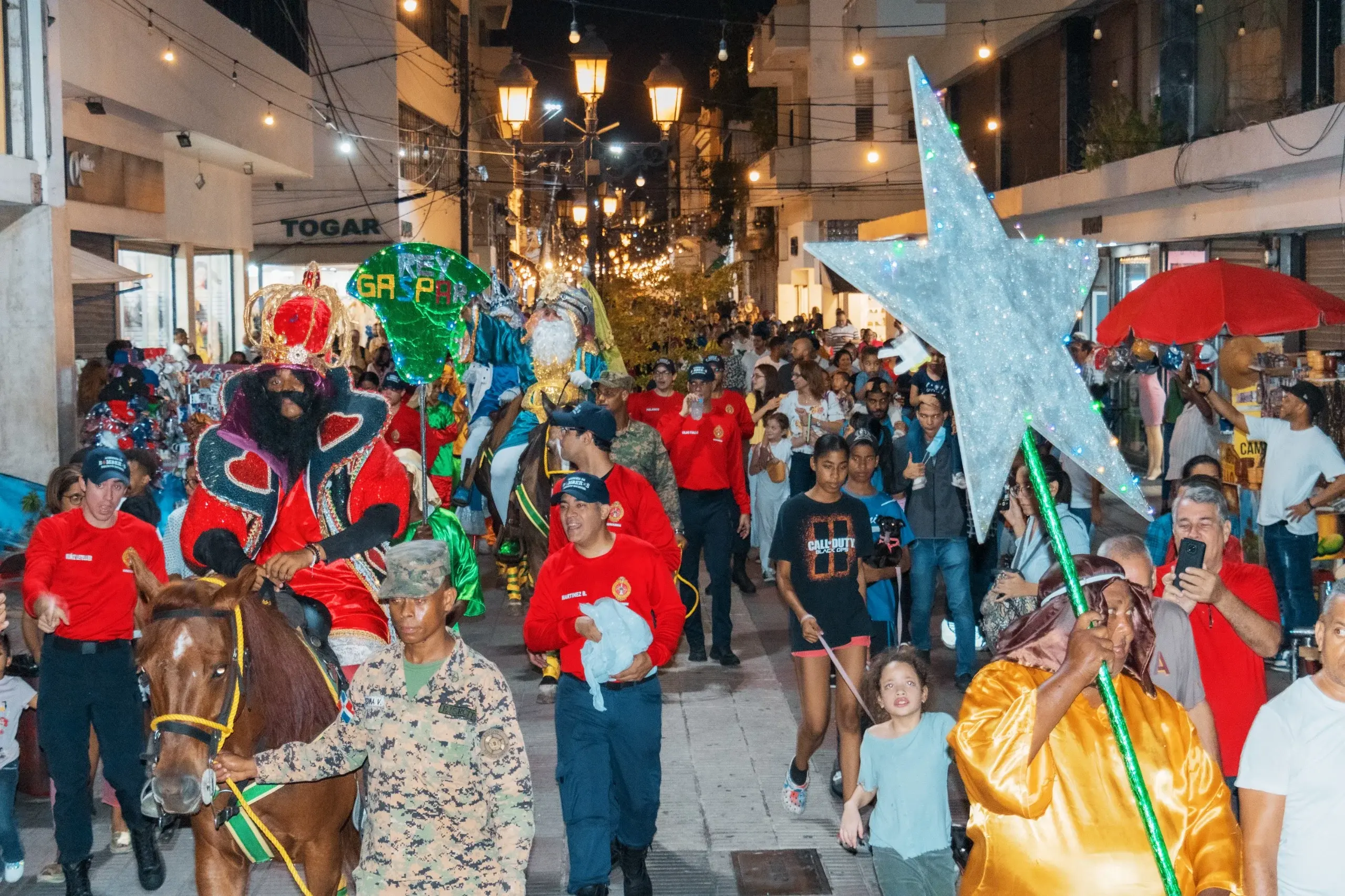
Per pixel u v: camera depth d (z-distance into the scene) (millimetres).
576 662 6309
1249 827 4008
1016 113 29062
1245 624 5234
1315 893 3939
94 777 7289
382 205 39250
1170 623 4957
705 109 69812
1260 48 19203
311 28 36406
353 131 39000
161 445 14781
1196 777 3955
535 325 11156
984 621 6297
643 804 6375
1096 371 18078
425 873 4484
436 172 46531
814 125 44562
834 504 7312
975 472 3895
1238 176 17688
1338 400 10898
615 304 17594
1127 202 22406
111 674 6672
